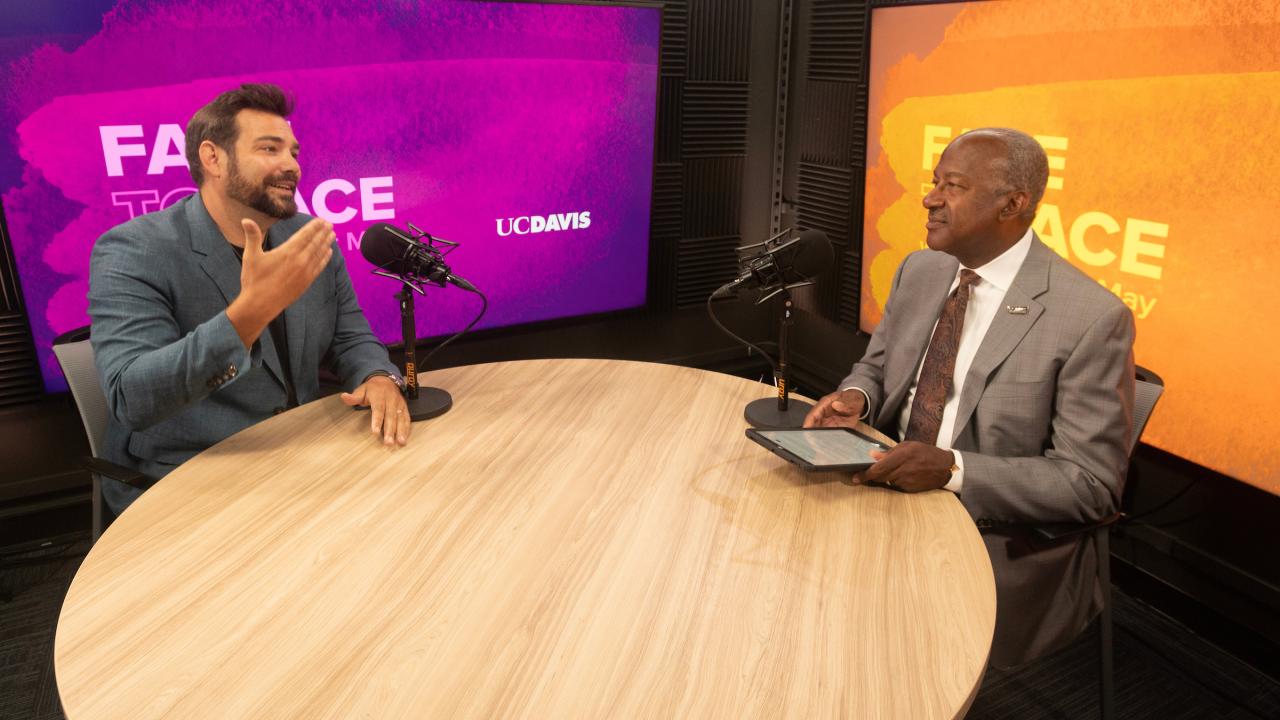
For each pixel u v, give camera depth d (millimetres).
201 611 1243
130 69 2934
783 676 1116
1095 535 1872
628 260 4156
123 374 1790
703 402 2078
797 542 1441
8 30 2742
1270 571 2582
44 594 2828
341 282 2393
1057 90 2930
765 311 4629
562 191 3877
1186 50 2531
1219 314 2568
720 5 4066
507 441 1839
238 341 1718
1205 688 2424
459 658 1146
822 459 1641
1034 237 1982
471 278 3787
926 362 2072
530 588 1303
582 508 1550
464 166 3623
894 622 1229
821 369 4395
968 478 1681
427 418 1956
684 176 4238
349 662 1138
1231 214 2490
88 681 1098
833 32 3957
